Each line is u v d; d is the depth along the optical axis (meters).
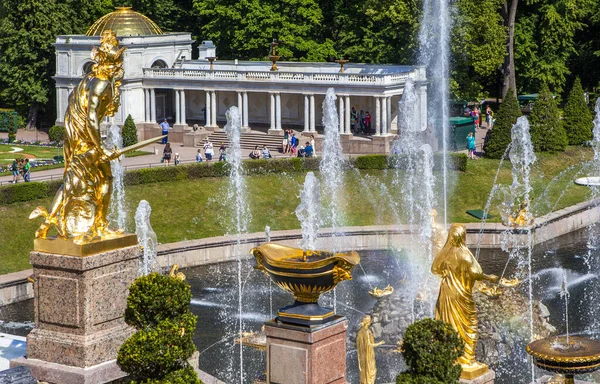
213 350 72.19
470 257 42.28
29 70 165.00
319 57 164.12
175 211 112.88
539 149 133.12
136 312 40.84
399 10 148.38
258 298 89.56
